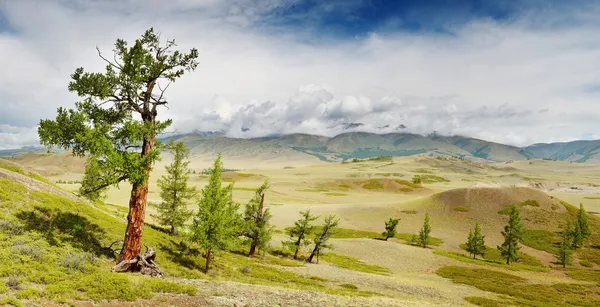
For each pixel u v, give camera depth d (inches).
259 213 2192.4
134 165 898.7
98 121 951.6
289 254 2652.6
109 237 1154.0
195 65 1043.3
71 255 837.2
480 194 4921.3
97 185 981.2
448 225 4372.5
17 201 1035.9
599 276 2760.8
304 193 7731.3
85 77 895.7
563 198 7465.6
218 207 1331.2
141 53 944.9
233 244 1385.3
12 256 719.7
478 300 1632.6
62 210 1147.9
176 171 1934.1
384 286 1679.4
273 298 859.4
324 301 895.7
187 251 1465.3
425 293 1638.8
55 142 873.5
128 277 805.2
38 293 597.3
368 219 4640.8
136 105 978.1
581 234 3870.6
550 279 2541.8
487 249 3718.0
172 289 784.3
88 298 637.9
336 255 2903.5
